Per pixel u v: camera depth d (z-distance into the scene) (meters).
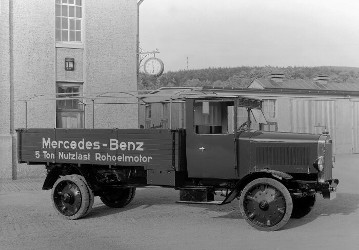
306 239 7.39
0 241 7.38
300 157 8.45
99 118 16.61
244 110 8.99
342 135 26.97
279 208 8.03
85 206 9.21
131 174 9.84
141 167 9.54
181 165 8.94
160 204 11.12
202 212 10.00
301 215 9.25
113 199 10.76
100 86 16.69
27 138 10.17
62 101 16.34
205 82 66.50
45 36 15.98
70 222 8.99
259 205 8.16
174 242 7.21
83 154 9.57
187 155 8.98
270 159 8.59
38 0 15.88
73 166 9.77
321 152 8.39
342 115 26.98
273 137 8.65
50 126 16.00
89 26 16.55
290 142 8.50
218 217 9.41
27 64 15.75
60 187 9.52
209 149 8.84
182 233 7.89
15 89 15.62
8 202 11.32
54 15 16.14
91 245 7.07
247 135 8.73
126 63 17.05
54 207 9.51
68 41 16.53
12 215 9.69
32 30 15.81
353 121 27.30
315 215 9.62
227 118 8.76
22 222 8.97
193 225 8.59
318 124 26.34
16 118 15.65
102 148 9.41
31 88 15.80
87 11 16.53
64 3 16.47
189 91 9.23
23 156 10.21
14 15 15.60
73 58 16.39
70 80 16.36
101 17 16.73
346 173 17.59
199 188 8.91
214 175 8.83
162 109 10.38
